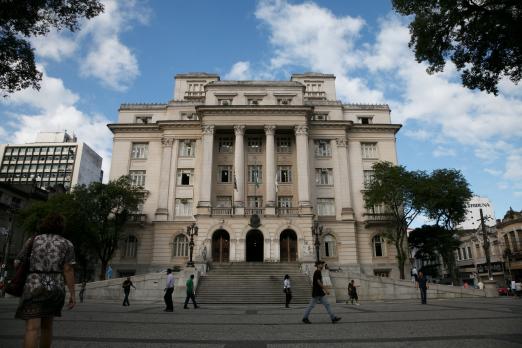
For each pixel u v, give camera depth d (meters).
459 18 14.20
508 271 46.66
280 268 33.72
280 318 13.07
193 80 49.56
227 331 9.30
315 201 42.22
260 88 44.41
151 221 41.97
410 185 36.28
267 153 40.75
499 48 14.38
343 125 44.41
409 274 40.16
